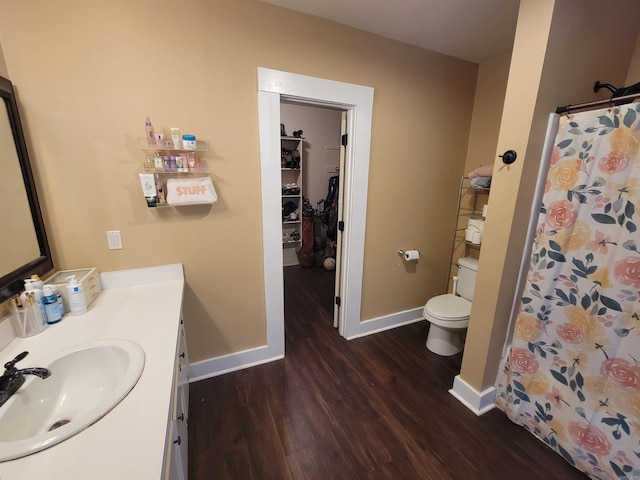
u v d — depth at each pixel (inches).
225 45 61.0
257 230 73.9
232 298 75.5
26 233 47.7
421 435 61.4
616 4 54.6
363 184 85.7
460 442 59.9
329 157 175.6
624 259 45.7
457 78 92.2
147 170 58.1
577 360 52.9
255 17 62.4
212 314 74.2
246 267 75.0
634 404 46.2
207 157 64.1
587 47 53.0
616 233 46.4
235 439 59.8
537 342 58.9
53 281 51.0
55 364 36.8
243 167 68.4
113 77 53.7
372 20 70.1
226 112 63.9
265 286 78.6
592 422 51.4
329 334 100.3
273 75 65.7
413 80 85.0
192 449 57.5
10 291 42.3
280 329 83.9
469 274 91.7
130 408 29.7
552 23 46.8
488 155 94.4
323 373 80.2
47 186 52.6
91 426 27.5
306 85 69.7
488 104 92.9
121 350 39.4
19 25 46.4
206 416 65.4
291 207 162.4
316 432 61.7
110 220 58.5
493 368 66.2
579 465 53.6
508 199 55.8
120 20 52.5
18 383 32.1
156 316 49.4
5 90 44.3
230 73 62.6
